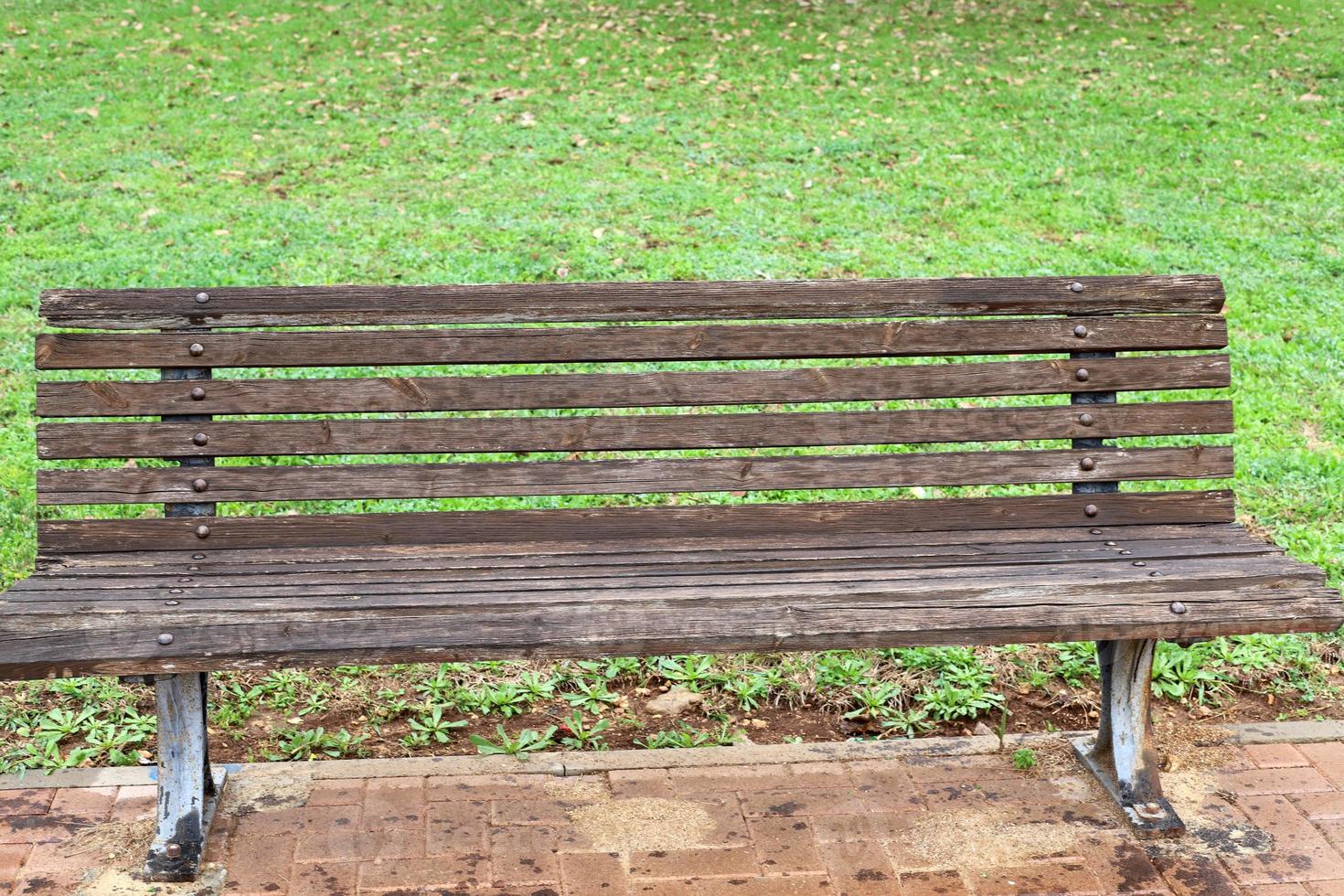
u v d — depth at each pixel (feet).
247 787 9.65
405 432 9.93
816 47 36.70
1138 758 9.50
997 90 32.99
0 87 31.83
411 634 8.07
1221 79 34.17
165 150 27.96
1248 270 22.12
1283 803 9.62
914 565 9.40
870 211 24.47
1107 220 24.35
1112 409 10.42
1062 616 8.45
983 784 9.88
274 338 9.86
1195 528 10.37
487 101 31.50
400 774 9.91
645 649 8.21
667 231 23.00
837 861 8.84
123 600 8.50
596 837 9.10
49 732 10.52
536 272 20.94
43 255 22.03
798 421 10.23
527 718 11.24
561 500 15.48
